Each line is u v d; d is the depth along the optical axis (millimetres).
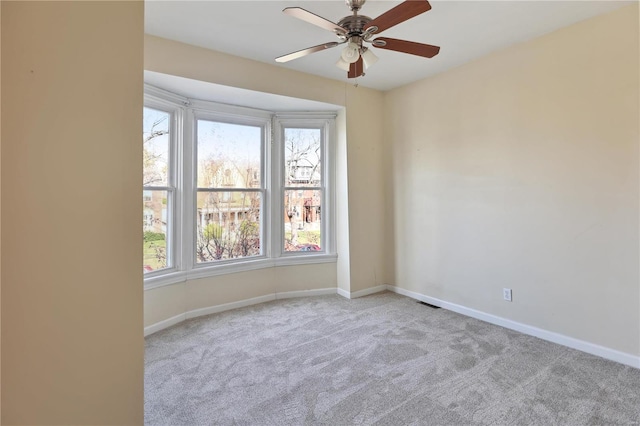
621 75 2402
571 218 2682
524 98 2951
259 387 2158
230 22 2586
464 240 3484
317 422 1825
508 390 2104
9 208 773
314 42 2926
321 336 2953
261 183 4078
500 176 3152
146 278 3041
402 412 1902
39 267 813
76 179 868
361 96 4148
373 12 2439
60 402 848
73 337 868
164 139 3324
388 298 4066
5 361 772
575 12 2459
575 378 2230
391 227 4316
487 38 2867
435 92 3732
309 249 4266
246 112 3883
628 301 2404
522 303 3012
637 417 1831
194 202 3549
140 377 992
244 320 3367
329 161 4215
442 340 2848
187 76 2949
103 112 913
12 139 776
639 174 2340
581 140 2611
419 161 3938
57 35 836
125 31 954
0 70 754
